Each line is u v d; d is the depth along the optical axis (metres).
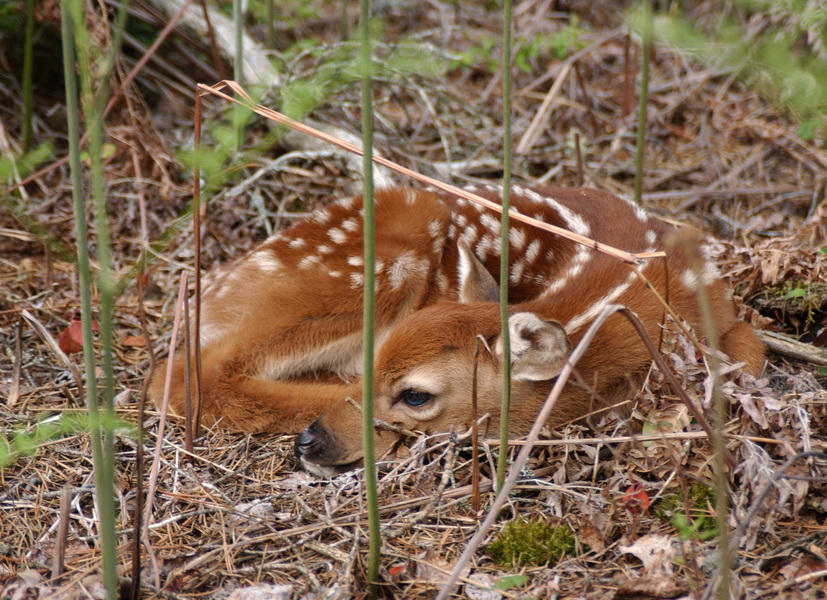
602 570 4.80
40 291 8.24
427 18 13.98
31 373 7.15
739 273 7.82
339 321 7.20
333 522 5.21
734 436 5.28
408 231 7.21
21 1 9.88
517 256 7.41
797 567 4.67
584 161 10.79
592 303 6.26
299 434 6.43
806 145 10.34
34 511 5.47
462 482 5.66
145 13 10.45
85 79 5.10
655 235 6.91
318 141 9.91
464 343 5.99
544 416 4.23
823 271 7.70
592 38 13.07
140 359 7.49
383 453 6.12
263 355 7.07
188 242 8.95
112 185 9.32
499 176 10.55
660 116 11.36
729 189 9.91
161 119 10.48
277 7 12.98
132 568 4.54
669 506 5.23
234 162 8.20
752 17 9.95
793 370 7.08
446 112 11.02
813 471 5.06
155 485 5.28
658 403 5.63
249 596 4.65
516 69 12.38
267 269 7.30
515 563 4.94
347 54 9.71
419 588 4.76
